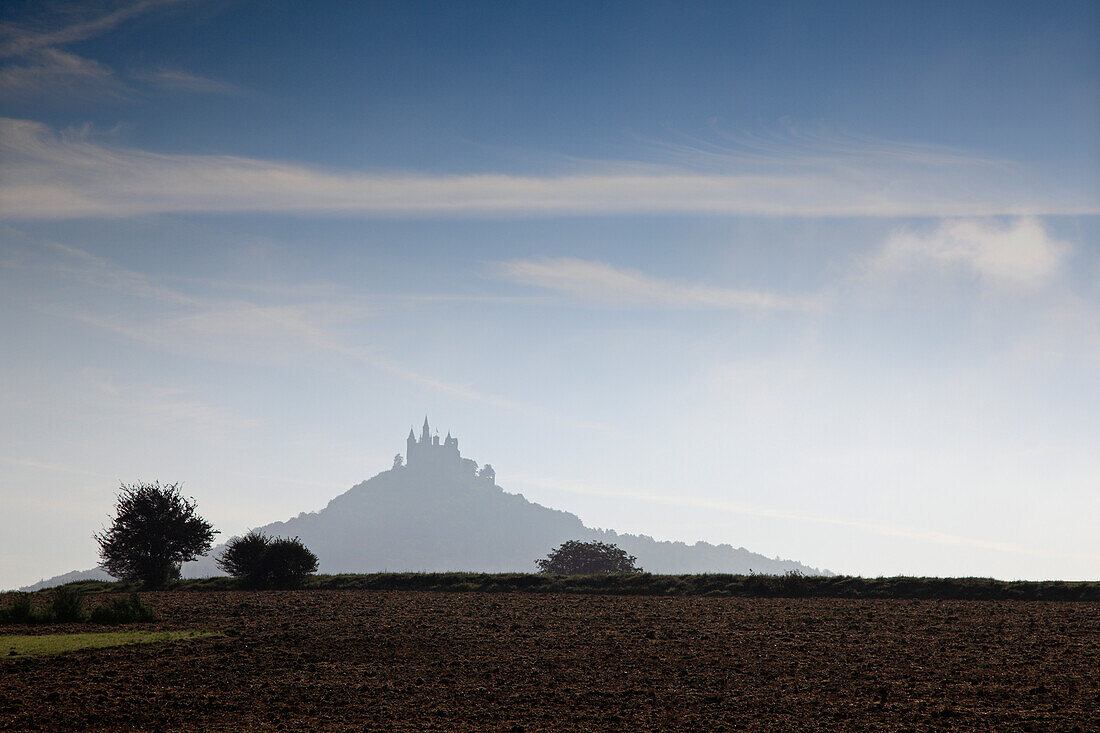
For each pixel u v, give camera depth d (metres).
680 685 28.30
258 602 51.41
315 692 27.33
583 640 36.31
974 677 28.91
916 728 23.52
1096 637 36.25
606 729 23.66
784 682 28.59
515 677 29.45
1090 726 23.45
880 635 37.38
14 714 24.59
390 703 26.17
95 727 23.64
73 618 42.56
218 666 30.66
